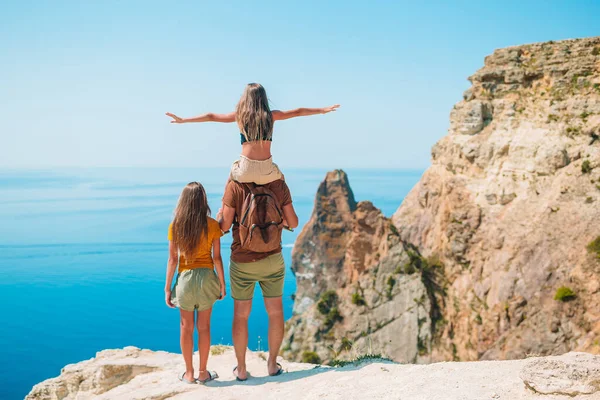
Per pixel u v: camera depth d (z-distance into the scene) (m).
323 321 55.41
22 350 142.12
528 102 48.91
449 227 50.59
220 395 5.84
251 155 6.06
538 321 40.53
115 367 9.23
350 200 77.88
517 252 44.50
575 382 4.19
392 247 55.28
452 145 53.97
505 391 4.50
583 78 46.38
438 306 49.69
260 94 6.03
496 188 48.09
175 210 6.19
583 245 40.78
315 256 74.56
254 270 6.20
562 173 44.44
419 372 5.50
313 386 5.66
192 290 6.20
